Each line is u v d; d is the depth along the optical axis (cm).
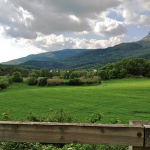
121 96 6594
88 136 280
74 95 7181
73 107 5347
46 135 285
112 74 11994
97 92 7581
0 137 289
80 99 6462
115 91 7581
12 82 11975
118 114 4438
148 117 4144
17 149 523
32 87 10512
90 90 8131
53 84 10825
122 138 277
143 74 12381
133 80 11100
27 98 6756
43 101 6253
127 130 277
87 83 10900
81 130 281
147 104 5328
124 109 4888
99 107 5241
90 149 473
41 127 285
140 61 13362
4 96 7081
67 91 8031
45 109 5181
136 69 12562
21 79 12388
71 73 12850
